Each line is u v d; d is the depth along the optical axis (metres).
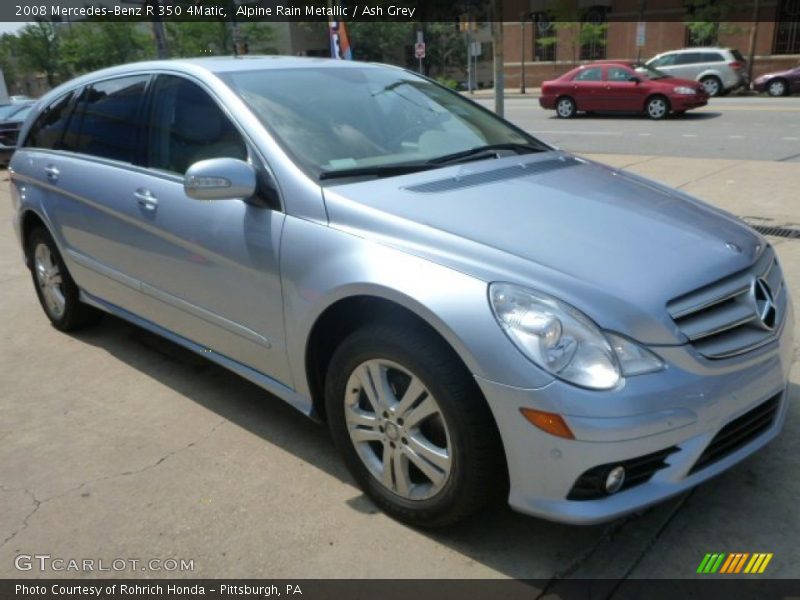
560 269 2.35
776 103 19.84
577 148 12.92
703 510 2.72
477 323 2.26
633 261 2.44
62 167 4.24
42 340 4.77
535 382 2.17
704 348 2.33
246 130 3.12
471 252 2.44
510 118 19.88
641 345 2.23
